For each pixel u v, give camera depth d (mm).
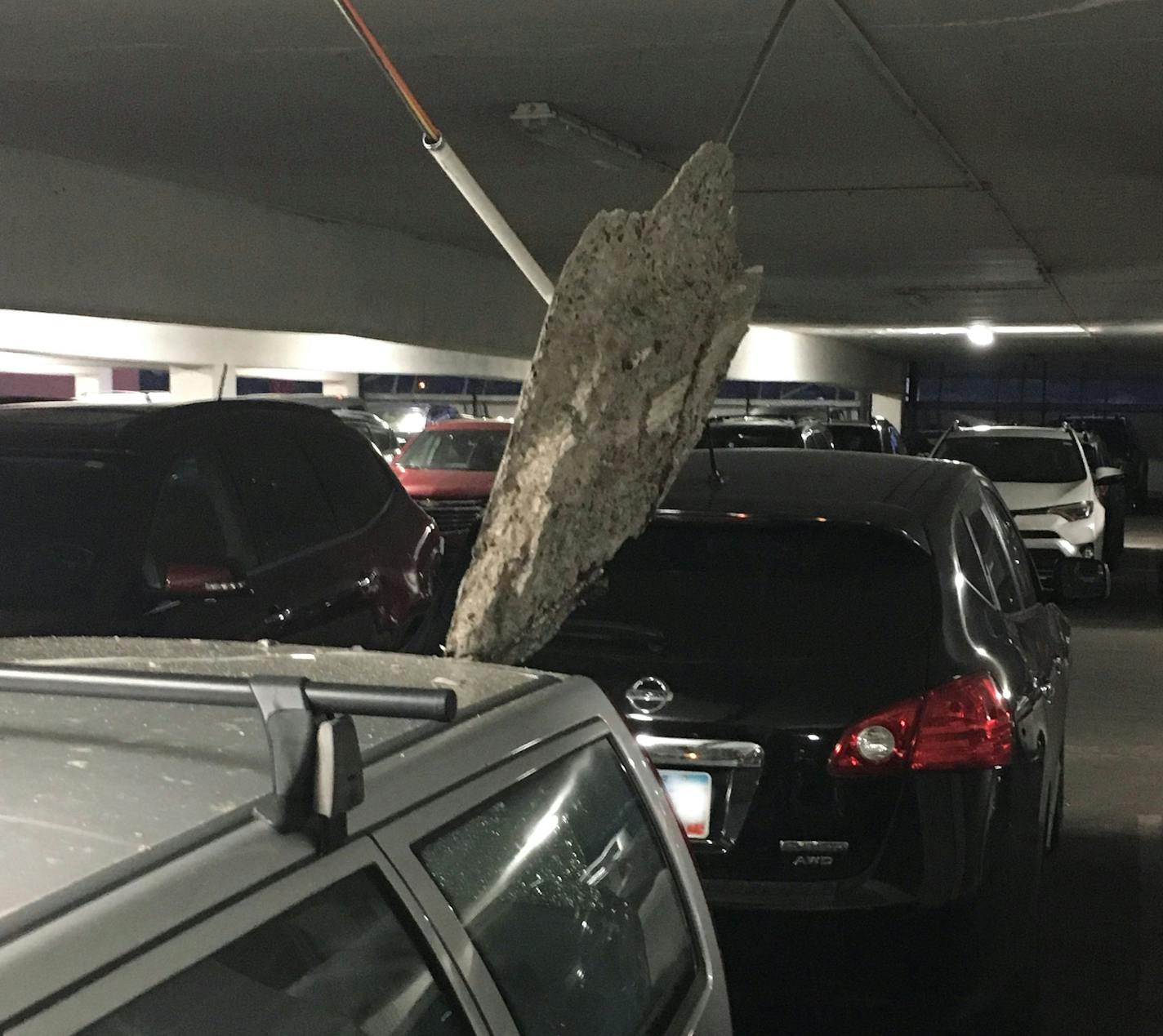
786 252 17547
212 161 11922
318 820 1579
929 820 3814
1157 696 10445
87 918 1318
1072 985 4902
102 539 4941
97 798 1643
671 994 2340
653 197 13141
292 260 14852
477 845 1904
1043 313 25797
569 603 3225
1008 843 3975
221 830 1540
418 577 6688
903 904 3771
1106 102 9406
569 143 10438
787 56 8312
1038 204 13617
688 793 3910
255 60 8531
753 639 4055
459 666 2463
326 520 6125
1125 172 11969
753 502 4273
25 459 5305
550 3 7316
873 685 3906
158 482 5172
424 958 1708
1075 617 15008
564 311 3025
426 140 2740
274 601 5410
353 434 6793
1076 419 37031
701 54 8289
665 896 2436
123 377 27859
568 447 3039
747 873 3855
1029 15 7438
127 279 12648
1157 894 5859
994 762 3920
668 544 4293
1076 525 15109
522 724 2146
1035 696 4465
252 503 5625
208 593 4750
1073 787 7676
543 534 3064
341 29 7836
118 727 1961
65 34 7992
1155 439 50875
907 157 11367
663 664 4031
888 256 17750
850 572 4168
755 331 30875
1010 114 9844
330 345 25281
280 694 1621
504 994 1839
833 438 21375
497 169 11898
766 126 10242
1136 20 7520
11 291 11562
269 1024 1456
